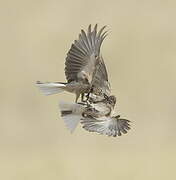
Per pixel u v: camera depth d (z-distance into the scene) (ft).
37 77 77.00
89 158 54.34
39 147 61.31
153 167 50.70
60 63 78.59
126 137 61.52
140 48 80.84
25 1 86.02
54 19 84.33
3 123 69.15
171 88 75.72
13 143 63.77
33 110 71.05
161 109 71.92
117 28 83.76
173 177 48.98
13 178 49.47
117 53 80.07
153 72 77.92
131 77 77.51
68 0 86.74
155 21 84.58
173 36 82.64
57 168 50.16
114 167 50.65
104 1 87.15
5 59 78.54
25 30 82.64
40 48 80.07
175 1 86.53
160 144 60.70
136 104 72.74
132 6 86.79
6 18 84.23
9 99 72.95
